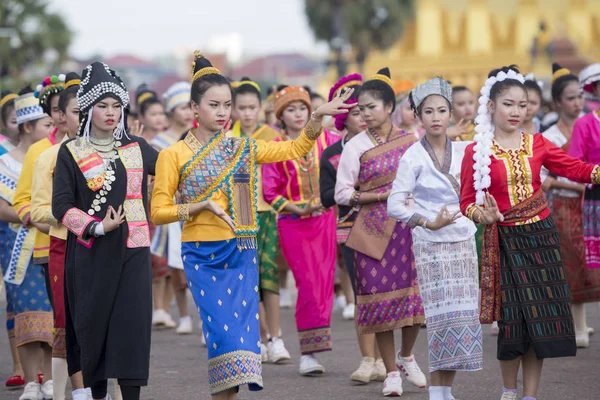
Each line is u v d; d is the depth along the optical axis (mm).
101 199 9422
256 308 9484
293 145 9766
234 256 9461
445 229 10008
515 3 79562
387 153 11484
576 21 79188
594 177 9711
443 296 9969
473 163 9711
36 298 11453
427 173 10164
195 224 9469
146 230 9547
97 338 9305
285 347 15023
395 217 10219
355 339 15336
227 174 9484
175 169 9492
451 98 10281
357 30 57969
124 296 9297
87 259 9320
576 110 14656
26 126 11977
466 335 9898
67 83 10820
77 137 9617
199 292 9398
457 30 77625
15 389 12352
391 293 11234
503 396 9836
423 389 11648
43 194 10336
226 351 9180
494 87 9688
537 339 9477
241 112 14594
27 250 11484
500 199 9664
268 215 13680
